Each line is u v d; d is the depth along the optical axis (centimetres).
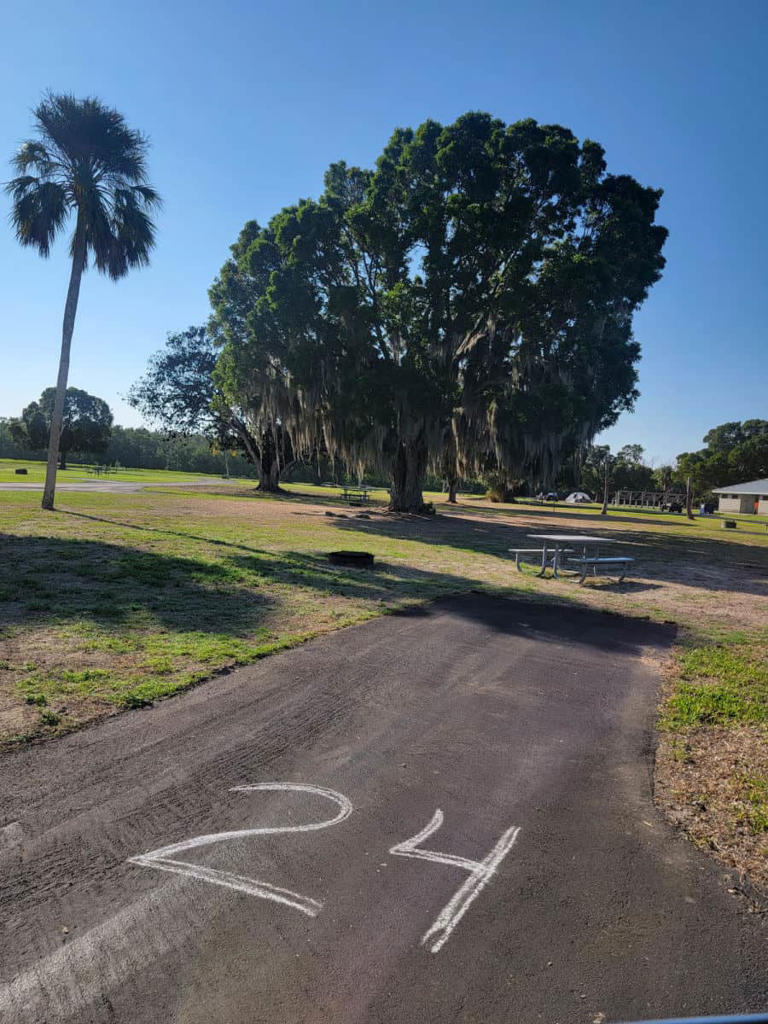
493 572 1191
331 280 2538
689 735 442
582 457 2984
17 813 305
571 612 854
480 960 223
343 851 289
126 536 1298
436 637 680
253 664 554
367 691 505
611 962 225
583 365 2400
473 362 2378
